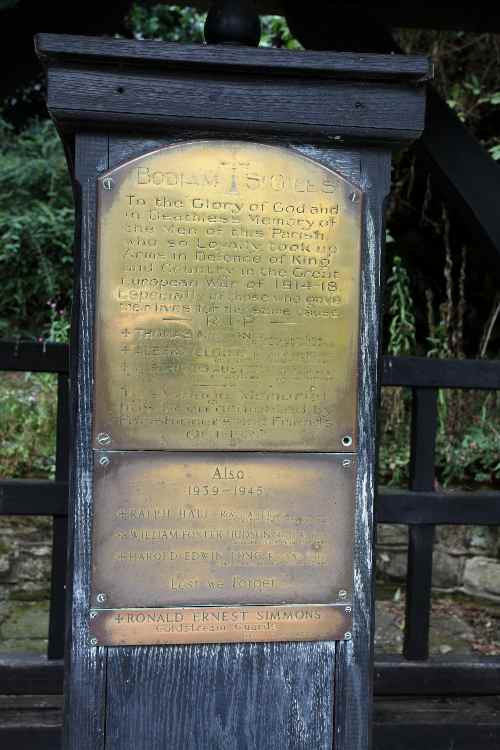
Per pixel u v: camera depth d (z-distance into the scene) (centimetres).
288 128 143
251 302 146
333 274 148
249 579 150
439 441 392
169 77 139
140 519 147
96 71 138
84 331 144
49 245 514
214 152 144
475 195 229
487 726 214
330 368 149
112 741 150
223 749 153
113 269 143
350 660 154
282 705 153
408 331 404
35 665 222
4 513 222
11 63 228
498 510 234
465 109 392
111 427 145
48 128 543
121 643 148
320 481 150
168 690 151
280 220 146
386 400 405
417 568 232
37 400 410
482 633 314
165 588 148
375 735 212
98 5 230
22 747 205
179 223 144
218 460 148
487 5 239
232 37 153
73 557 146
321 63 140
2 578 345
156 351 145
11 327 521
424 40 389
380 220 149
